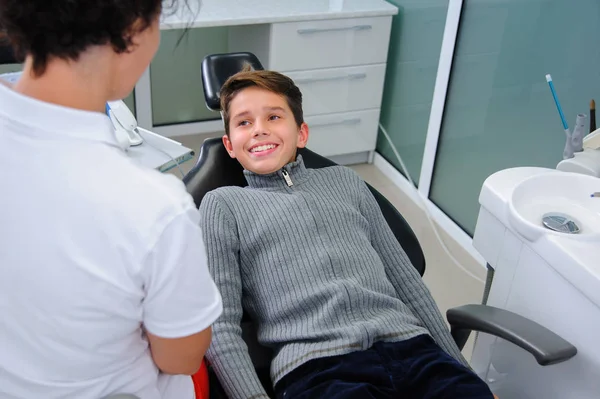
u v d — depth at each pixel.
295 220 1.27
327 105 2.70
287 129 1.33
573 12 1.79
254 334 1.32
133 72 0.61
